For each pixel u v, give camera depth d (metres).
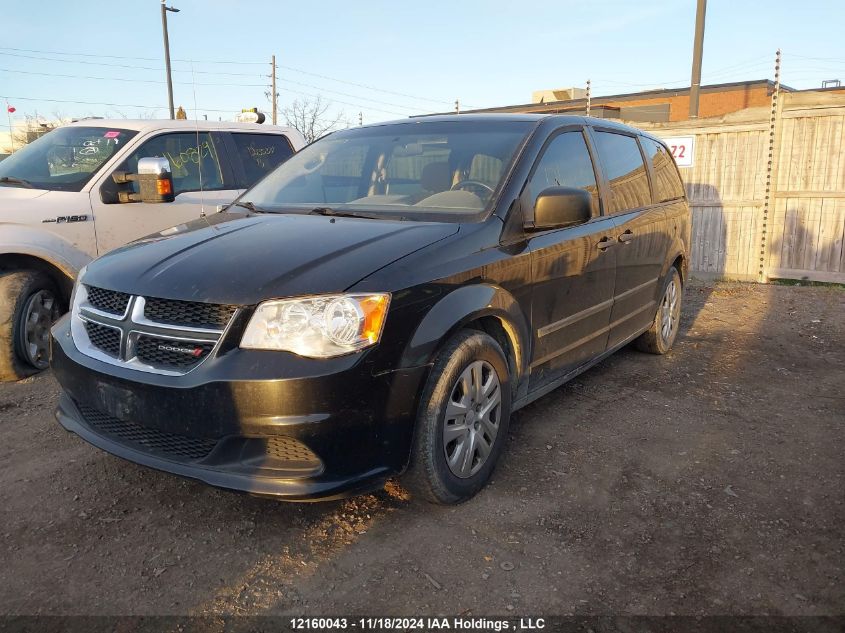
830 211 9.16
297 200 4.03
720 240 10.02
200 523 3.04
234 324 2.63
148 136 5.90
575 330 4.08
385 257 2.91
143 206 5.74
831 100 8.94
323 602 2.52
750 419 4.35
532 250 3.56
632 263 4.75
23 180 5.46
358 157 4.21
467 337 3.09
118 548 2.86
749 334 6.71
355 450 2.69
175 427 2.69
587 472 3.55
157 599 2.53
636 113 32.84
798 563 2.78
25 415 4.32
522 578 2.66
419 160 3.95
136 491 3.33
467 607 2.49
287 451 2.69
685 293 8.98
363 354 2.66
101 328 3.01
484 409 3.25
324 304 2.64
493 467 3.38
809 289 9.11
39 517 3.09
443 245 3.11
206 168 6.36
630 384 5.03
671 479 3.50
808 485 3.45
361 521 3.06
